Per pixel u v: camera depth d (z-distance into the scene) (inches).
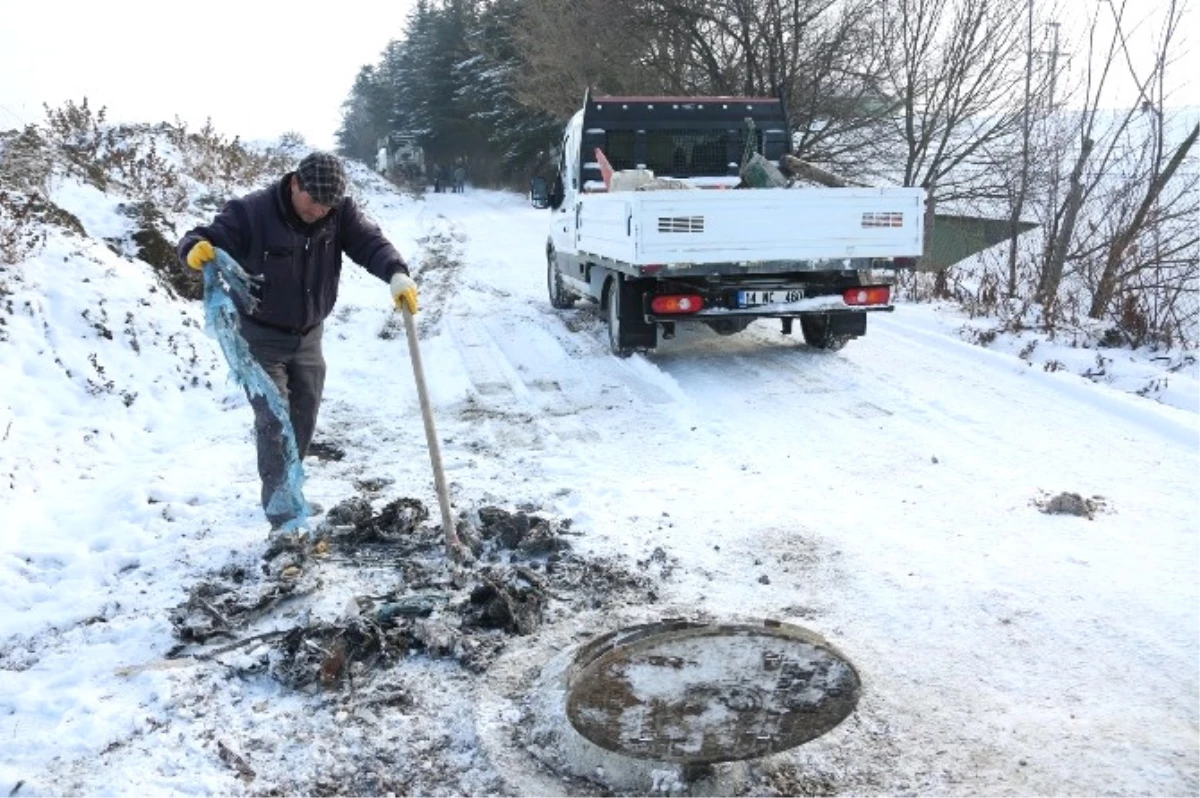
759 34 728.3
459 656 147.9
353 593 168.1
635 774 120.0
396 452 250.1
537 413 286.4
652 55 886.4
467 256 718.5
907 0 611.8
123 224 415.2
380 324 432.5
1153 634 150.5
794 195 309.9
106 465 240.5
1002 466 229.9
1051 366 315.6
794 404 289.0
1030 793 115.4
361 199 1239.5
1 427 234.8
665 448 249.0
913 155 634.2
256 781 121.6
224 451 247.6
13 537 193.5
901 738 126.6
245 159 816.9
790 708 128.7
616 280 346.0
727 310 320.5
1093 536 187.6
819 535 190.9
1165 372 309.0
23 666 149.7
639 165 410.6
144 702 137.6
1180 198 416.5
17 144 459.5
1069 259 449.4
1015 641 150.2
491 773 122.6
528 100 1125.7
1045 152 483.5
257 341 180.9
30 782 120.0
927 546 185.0
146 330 315.6
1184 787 115.1
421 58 2502.5
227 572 176.7
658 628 149.6
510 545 184.5
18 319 283.9
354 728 131.7
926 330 390.0
